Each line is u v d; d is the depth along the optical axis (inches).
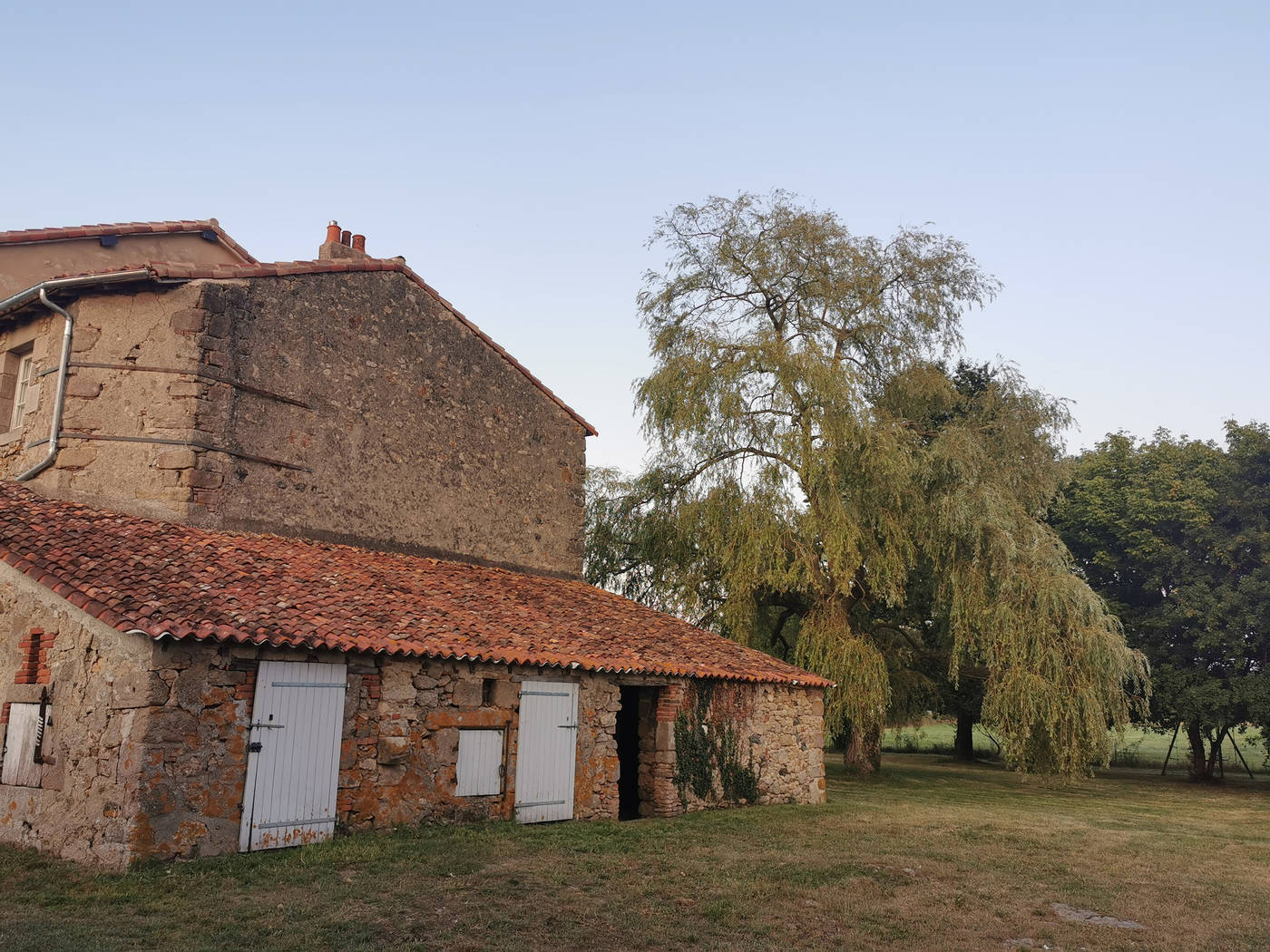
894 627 1041.5
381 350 611.8
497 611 526.3
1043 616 792.9
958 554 847.1
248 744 362.0
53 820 355.6
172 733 340.2
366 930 266.4
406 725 420.5
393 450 610.9
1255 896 390.0
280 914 278.7
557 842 415.2
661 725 558.3
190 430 495.2
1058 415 921.5
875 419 850.8
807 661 827.4
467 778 444.1
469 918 286.4
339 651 394.9
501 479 693.3
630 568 937.5
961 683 1299.2
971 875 402.6
